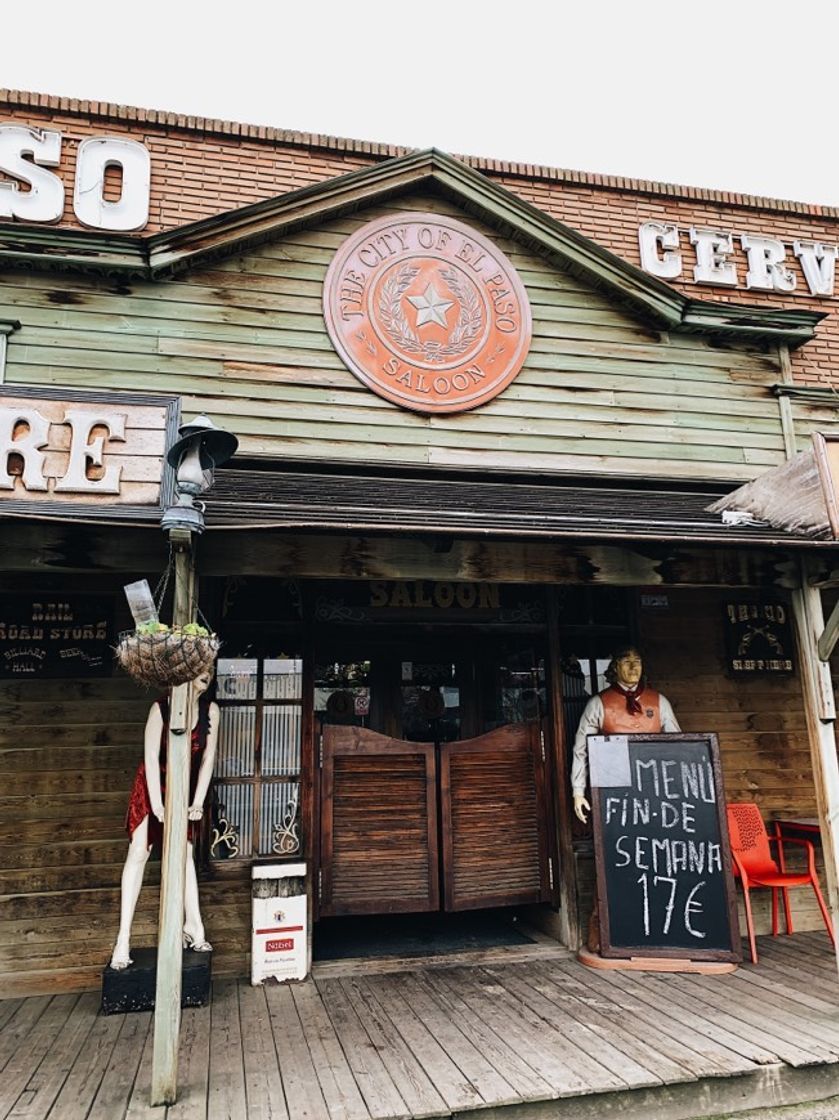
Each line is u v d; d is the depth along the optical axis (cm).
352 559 431
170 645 338
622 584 463
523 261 670
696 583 469
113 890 513
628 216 756
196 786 499
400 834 559
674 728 574
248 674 554
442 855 564
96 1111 335
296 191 608
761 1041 394
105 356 575
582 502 564
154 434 391
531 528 429
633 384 669
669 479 652
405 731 644
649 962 514
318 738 572
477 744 584
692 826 533
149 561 400
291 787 546
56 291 578
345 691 639
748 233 781
